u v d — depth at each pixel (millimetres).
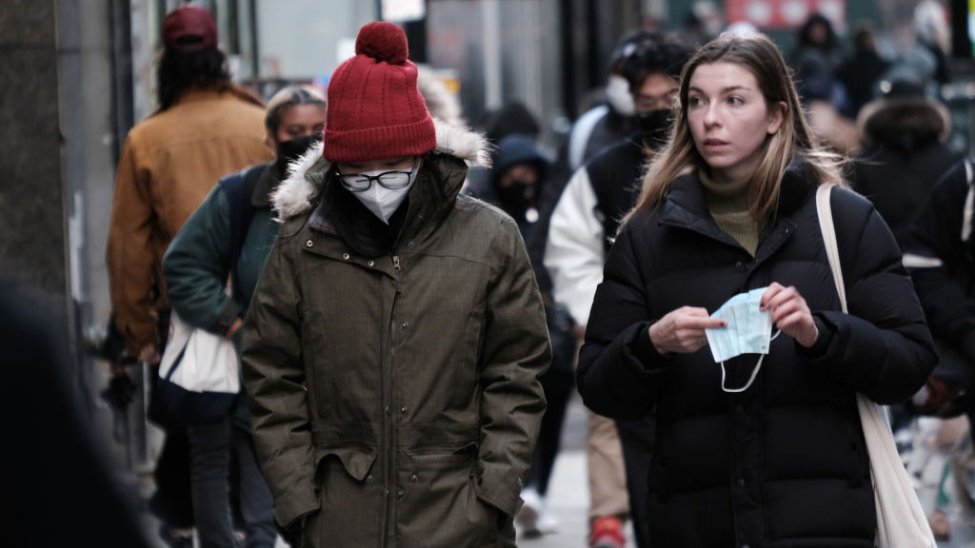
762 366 9492
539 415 9961
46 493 4238
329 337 9750
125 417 18312
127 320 15086
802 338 9219
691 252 9844
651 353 9523
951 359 13984
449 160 9812
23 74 16812
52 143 16859
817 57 41812
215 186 13688
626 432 14375
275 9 23719
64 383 4297
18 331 4246
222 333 13609
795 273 9672
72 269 18016
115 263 15000
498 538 9875
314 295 9789
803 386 9469
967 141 32031
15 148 16828
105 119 18938
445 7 44219
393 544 9602
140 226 14930
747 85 9844
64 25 18516
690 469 9594
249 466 14133
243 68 23578
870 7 75125
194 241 13508
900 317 9617
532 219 20875
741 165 9945
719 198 9969
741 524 9461
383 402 9664
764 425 9484
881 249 9734
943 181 14078
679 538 9672
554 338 19094
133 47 19219
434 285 9727
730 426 9508
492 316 9883
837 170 10180
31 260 16859
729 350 9172
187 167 14734
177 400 13688
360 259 9727
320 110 13508
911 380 9500
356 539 9633
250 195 13430
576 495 23266
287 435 9859
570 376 19672
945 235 14031
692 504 9633
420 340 9688
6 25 16750
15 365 4223
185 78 14938
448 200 9758
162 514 14672
